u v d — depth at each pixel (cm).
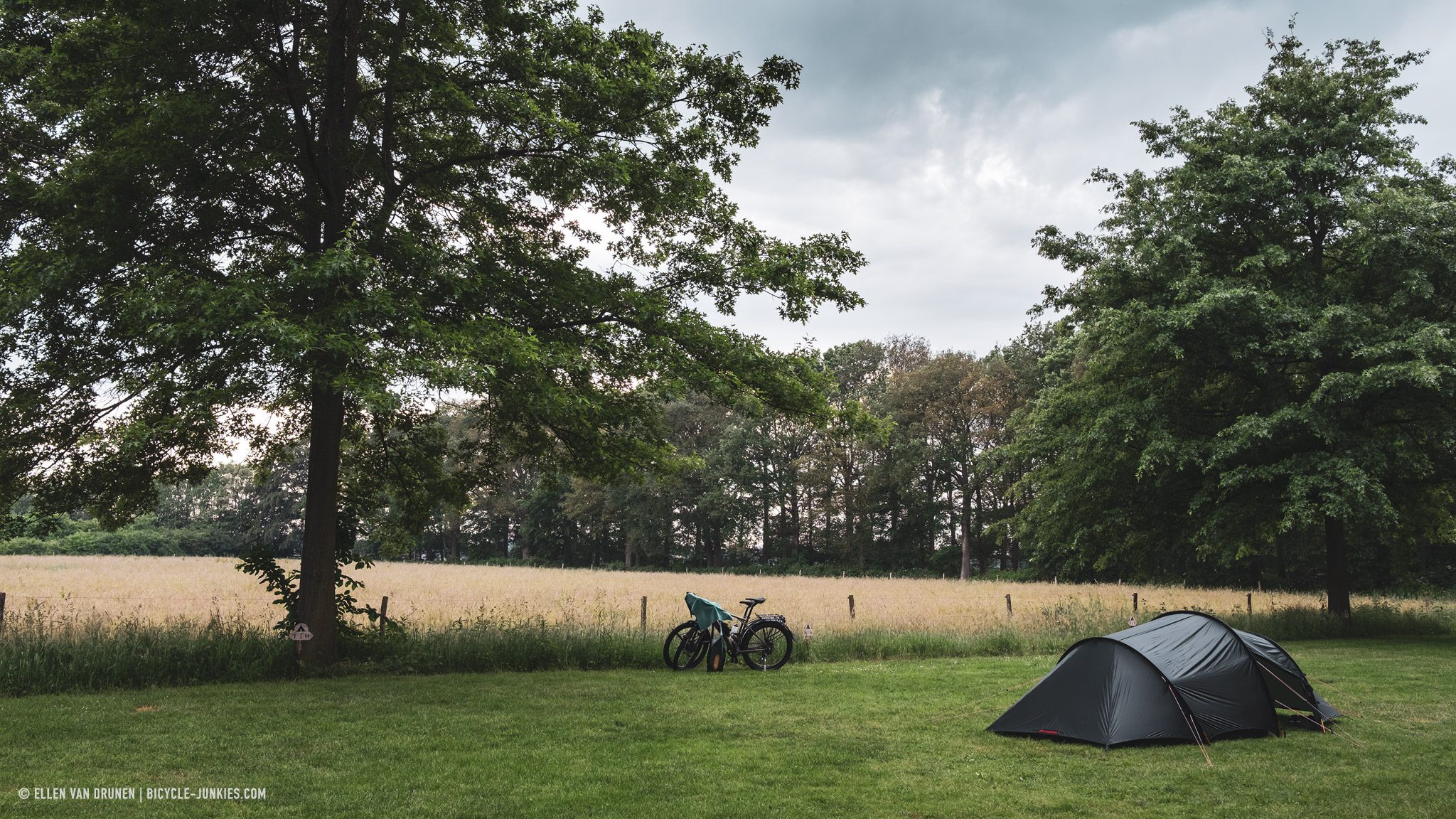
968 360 6081
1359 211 1753
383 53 1186
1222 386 2159
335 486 1225
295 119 1165
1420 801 654
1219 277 2005
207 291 934
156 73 1040
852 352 7000
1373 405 1919
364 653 1260
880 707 1008
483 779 673
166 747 751
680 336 1222
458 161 1232
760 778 696
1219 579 4291
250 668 1120
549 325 1263
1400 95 1948
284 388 1166
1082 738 836
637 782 674
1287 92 2036
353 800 612
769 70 1328
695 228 1420
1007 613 2023
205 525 7394
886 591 3484
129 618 1659
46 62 1102
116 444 1084
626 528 7319
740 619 1340
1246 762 769
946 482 6562
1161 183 2023
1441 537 2189
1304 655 1548
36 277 988
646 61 1245
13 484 1166
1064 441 2156
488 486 1553
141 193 1079
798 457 6919
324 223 1206
